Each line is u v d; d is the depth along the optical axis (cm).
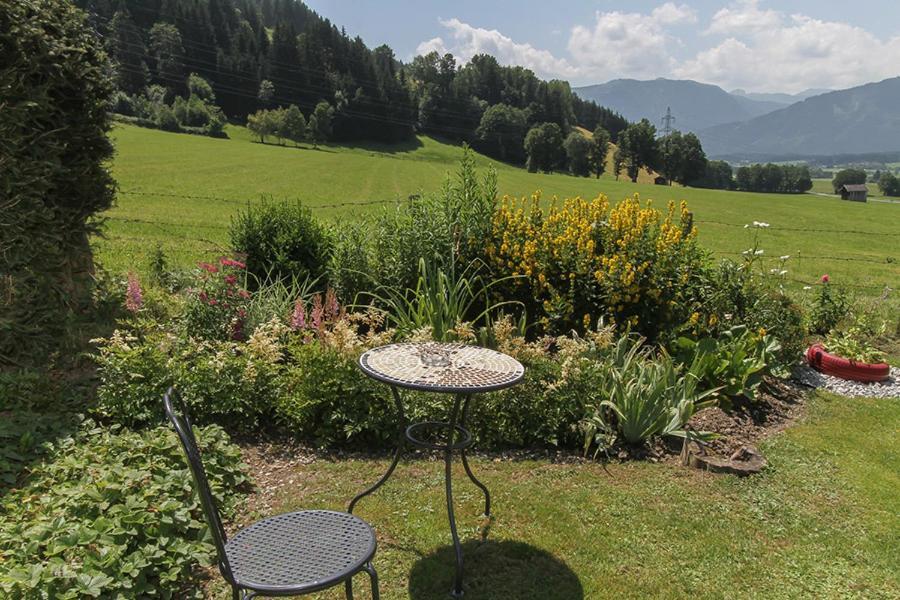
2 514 287
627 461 400
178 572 251
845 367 632
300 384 404
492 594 267
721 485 374
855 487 386
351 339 416
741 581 285
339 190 3497
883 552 314
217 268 569
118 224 1725
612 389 425
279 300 566
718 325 570
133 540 263
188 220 1933
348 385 396
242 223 666
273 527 224
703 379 512
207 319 510
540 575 281
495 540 306
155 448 335
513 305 585
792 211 4347
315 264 657
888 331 877
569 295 552
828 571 296
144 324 471
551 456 400
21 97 451
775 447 440
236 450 355
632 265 547
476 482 318
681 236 609
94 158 525
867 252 2489
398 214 627
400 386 257
